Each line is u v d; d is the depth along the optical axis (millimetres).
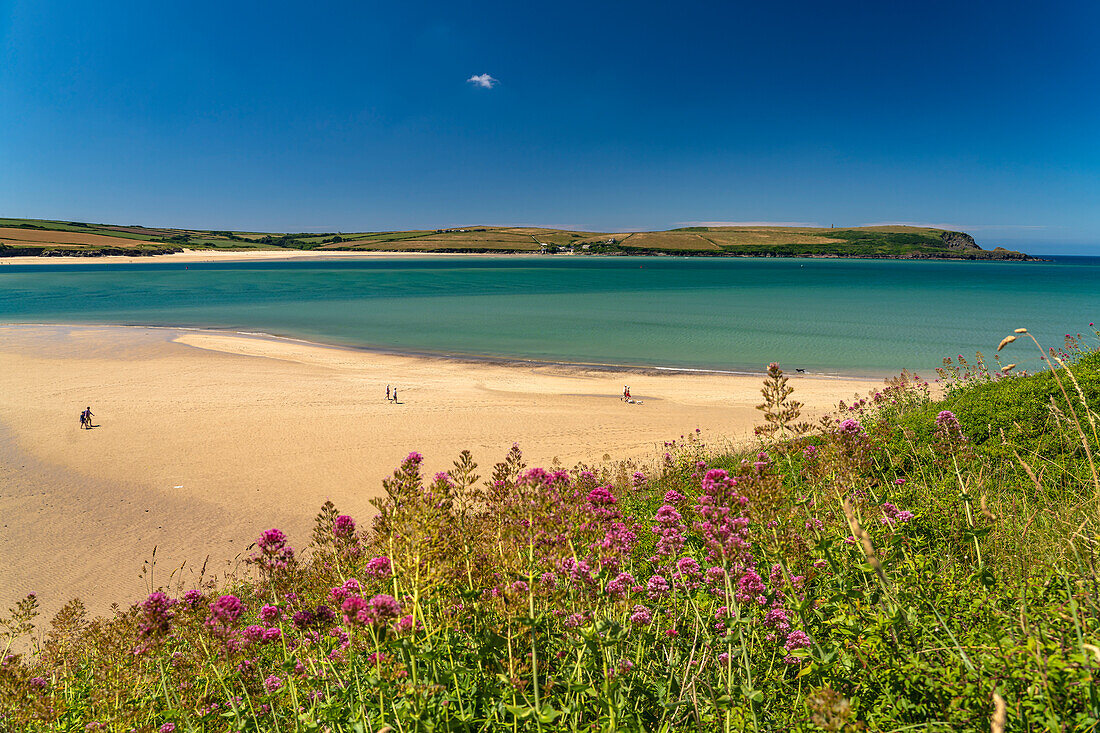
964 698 2537
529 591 3203
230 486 21234
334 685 3602
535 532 3455
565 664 3395
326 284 132250
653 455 21812
